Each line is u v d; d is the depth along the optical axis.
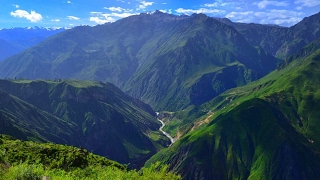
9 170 31.38
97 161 55.66
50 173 35.84
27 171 30.59
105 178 40.00
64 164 49.00
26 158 49.56
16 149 53.22
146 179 36.09
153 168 37.56
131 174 39.72
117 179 39.03
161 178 36.00
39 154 52.88
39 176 31.11
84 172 44.25
